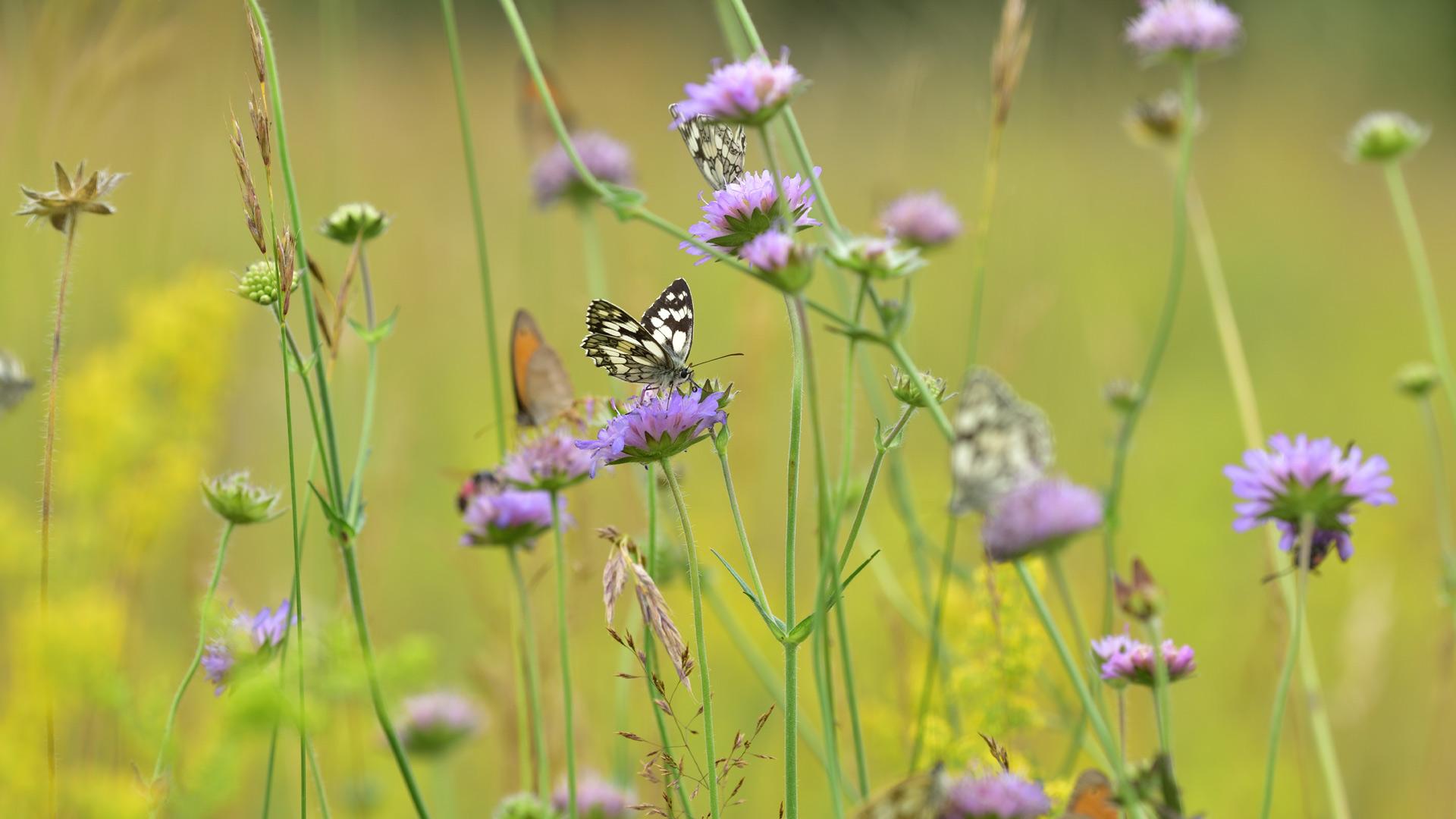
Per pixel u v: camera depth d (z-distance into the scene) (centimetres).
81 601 456
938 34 1567
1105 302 1291
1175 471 1036
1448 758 624
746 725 715
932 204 626
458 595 777
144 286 768
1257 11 2248
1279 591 558
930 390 393
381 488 734
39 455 697
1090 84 1670
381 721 390
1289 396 1251
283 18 1557
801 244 373
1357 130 685
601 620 737
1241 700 709
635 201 420
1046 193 1530
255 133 385
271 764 398
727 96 399
